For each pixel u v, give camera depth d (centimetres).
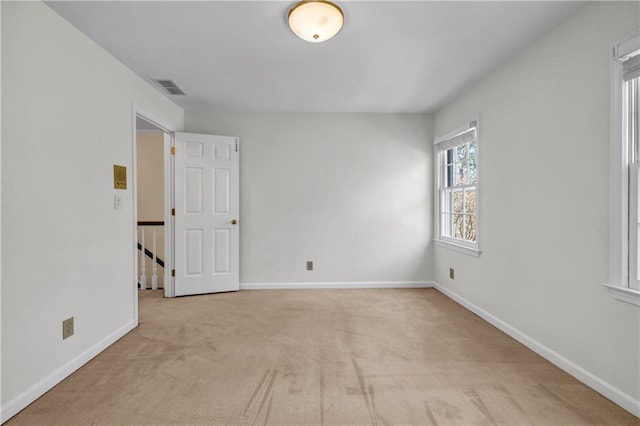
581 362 200
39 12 188
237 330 282
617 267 178
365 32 227
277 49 252
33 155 183
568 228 211
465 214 364
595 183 191
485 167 306
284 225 423
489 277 301
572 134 207
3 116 166
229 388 192
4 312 165
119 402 178
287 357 231
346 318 313
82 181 224
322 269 427
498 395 184
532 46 242
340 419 164
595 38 190
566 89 211
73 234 214
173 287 386
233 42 241
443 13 204
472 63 276
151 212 549
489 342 257
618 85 177
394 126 428
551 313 225
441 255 408
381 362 223
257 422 162
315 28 206
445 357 231
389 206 429
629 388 171
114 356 233
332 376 205
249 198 420
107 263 251
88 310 228
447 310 337
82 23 213
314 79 311
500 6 197
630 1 169
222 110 413
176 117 391
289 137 421
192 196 391
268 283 423
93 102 236
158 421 163
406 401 179
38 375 184
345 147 425
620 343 176
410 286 432
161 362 224
